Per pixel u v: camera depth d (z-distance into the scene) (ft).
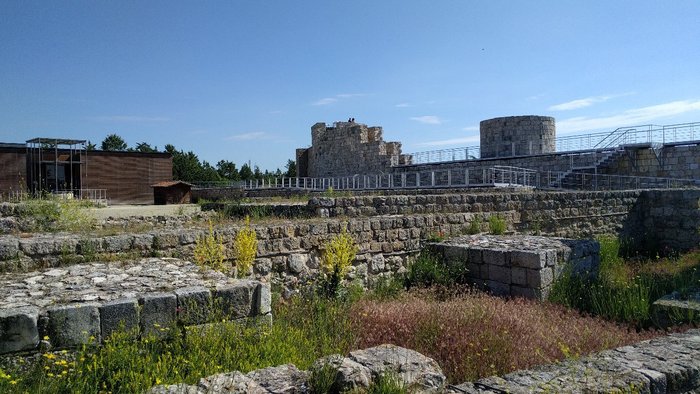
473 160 108.99
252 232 28.66
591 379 13.74
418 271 36.01
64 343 15.58
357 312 25.02
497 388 13.35
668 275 35.19
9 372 14.64
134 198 141.38
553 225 52.42
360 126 139.23
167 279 20.38
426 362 15.17
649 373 14.10
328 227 33.30
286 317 24.81
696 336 18.15
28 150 124.47
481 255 34.14
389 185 115.75
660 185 84.12
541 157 99.30
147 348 16.66
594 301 29.43
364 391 13.25
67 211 36.94
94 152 134.10
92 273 21.68
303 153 178.81
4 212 34.50
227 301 18.63
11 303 16.34
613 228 57.62
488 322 22.62
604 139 92.89
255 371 14.02
